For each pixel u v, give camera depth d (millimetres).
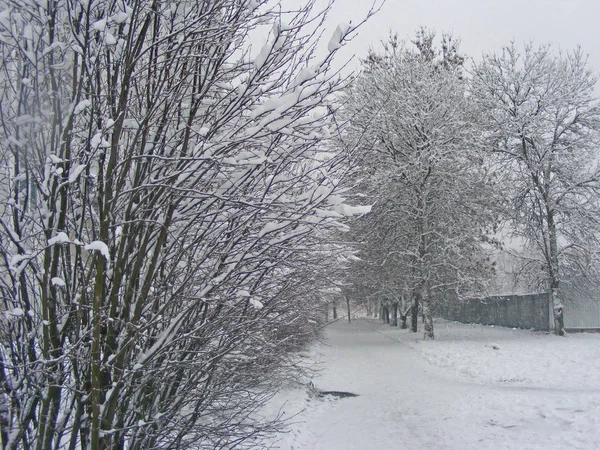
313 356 18219
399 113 25266
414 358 20438
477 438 8672
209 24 3963
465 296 28016
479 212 26406
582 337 24156
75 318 3887
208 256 4027
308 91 3730
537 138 27047
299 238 4543
